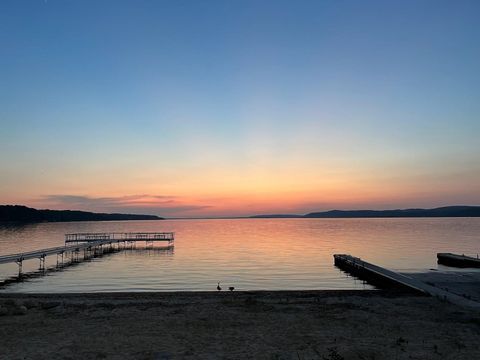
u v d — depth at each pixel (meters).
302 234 95.69
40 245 64.00
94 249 56.31
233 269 36.09
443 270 33.62
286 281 29.66
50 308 17.25
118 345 11.59
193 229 139.50
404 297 20.08
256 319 14.90
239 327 13.72
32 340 12.12
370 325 13.89
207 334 12.80
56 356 10.56
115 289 26.47
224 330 13.30
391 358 10.12
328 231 109.06
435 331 12.95
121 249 57.69
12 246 62.25
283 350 11.03
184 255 49.06
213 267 37.53
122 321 14.65
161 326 13.88
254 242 70.38
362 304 17.84
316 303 18.19
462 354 10.41
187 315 15.62
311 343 11.69
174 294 22.00
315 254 48.72
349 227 136.00
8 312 16.12
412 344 11.45
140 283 28.86
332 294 21.78
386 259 43.72
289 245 62.97
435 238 75.75
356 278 31.03
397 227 128.50
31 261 44.12
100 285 28.12
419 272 30.77
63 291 25.84
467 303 17.83
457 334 12.54
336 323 14.22
